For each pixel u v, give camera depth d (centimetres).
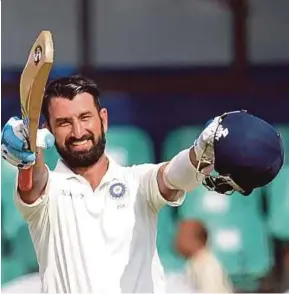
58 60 3362
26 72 1173
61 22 3356
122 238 1330
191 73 3403
